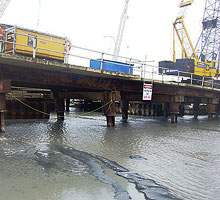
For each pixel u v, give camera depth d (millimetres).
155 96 26391
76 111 47125
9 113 23406
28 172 7699
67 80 15977
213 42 47781
